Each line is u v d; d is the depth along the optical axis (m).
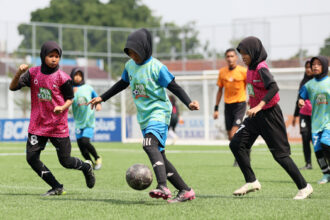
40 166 13.05
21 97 61.34
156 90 11.68
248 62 12.44
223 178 18.30
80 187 15.79
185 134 51.16
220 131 50.34
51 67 12.70
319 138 16.67
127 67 11.99
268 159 27.41
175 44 70.88
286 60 59.72
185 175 19.33
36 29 62.19
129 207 10.95
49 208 10.94
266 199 12.30
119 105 61.53
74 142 50.59
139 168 11.23
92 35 65.62
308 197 12.71
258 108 11.84
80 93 21.95
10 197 12.84
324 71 16.31
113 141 52.91
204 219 9.59
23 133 52.66
